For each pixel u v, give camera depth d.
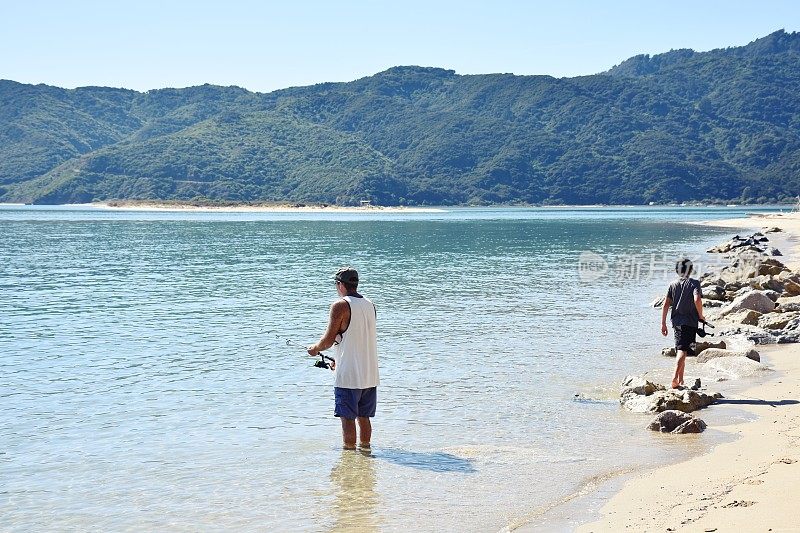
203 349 19.11
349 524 8.53
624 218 158.50
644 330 21.84
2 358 17.86
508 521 8.54
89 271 41.84
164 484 9.80
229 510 8.95
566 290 32.22
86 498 9.33
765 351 18.42
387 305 27.25
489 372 16.30
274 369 16.77
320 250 60.00
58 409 13.38
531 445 11.31
